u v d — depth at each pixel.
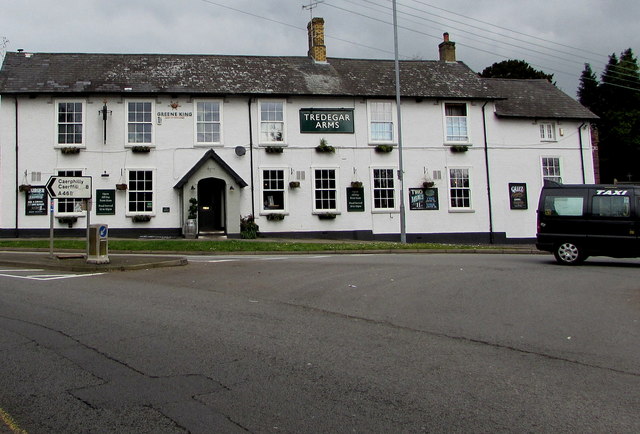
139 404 4.76
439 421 4.47
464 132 28.14
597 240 14.84
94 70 25.67
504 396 5.05
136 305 9.12
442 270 13.47
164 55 27.34
